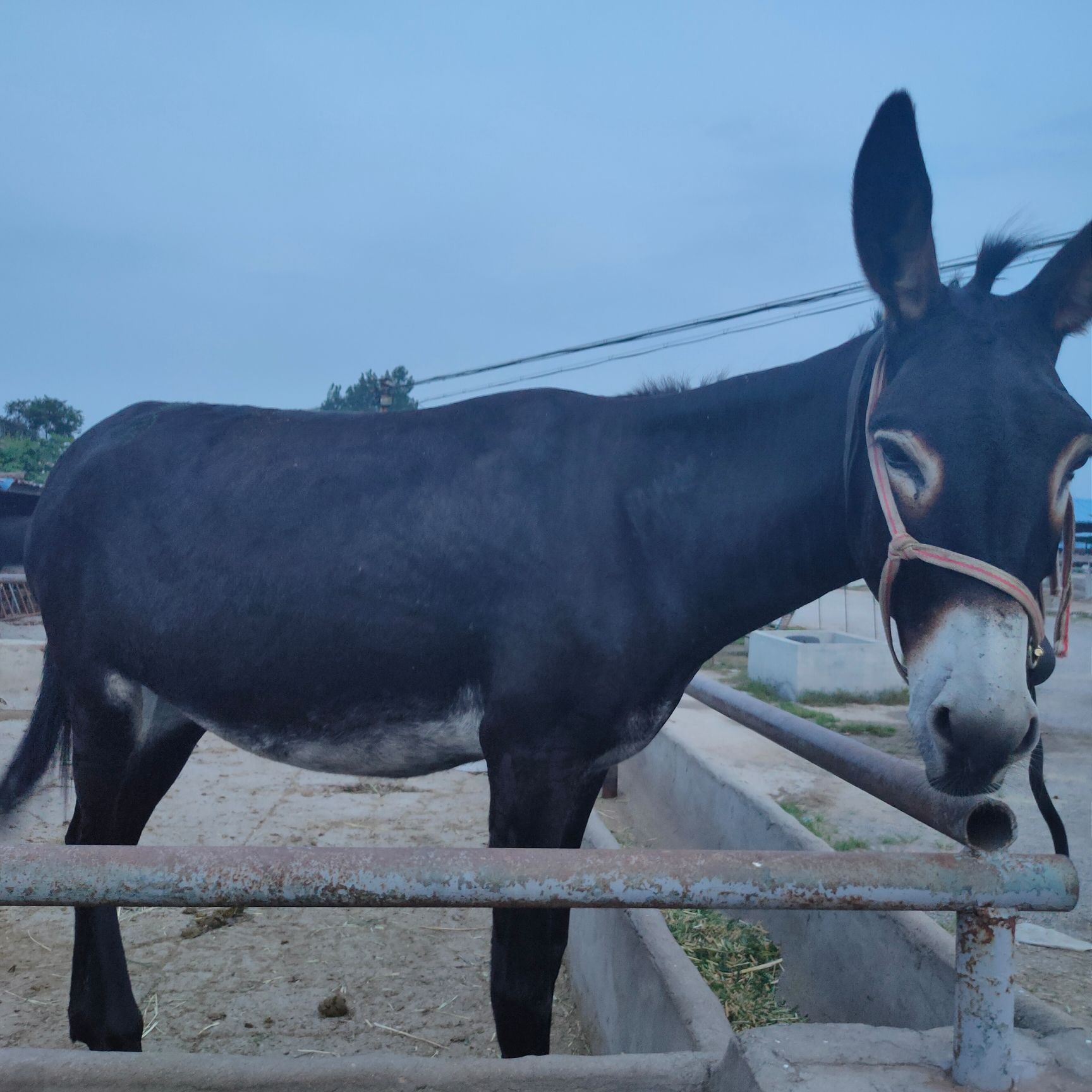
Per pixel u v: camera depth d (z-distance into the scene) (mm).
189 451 2166
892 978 2027
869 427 1479
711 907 1055
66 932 3043
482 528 1832
